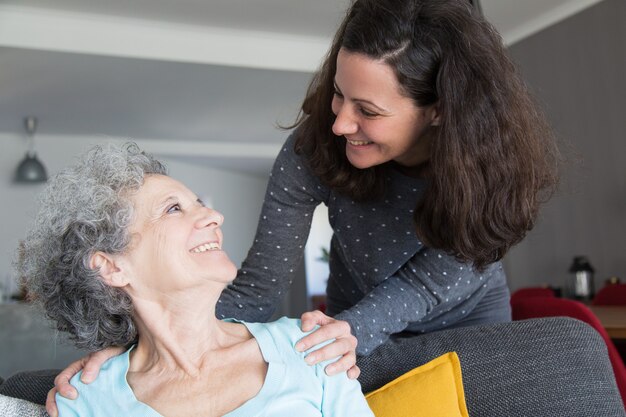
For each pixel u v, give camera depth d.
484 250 1.30
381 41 1.18
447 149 1.21
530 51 5.73
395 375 1.38
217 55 5.55
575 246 5.31
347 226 1.55
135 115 6.98
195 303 1.16
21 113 6.70
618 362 2.13
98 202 1.14
